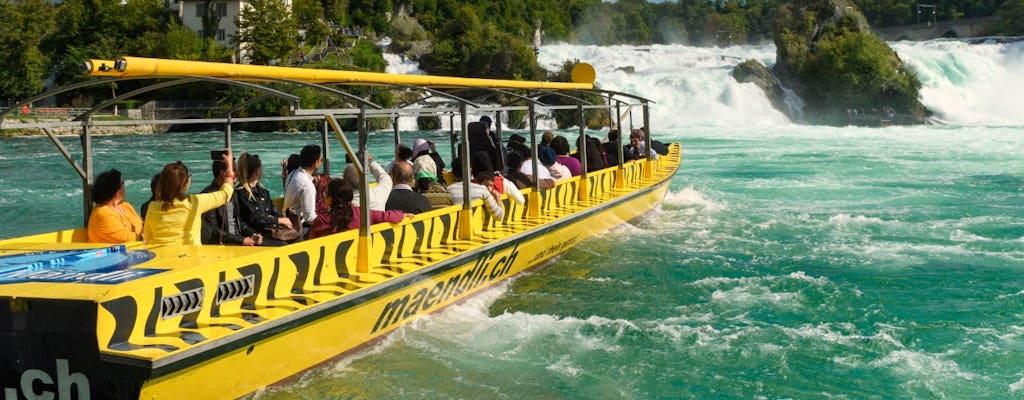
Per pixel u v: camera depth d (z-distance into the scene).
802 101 70.38
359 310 6.95
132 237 6.98
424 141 11.89
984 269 11.11
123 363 5.02
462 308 8.81
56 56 72.19
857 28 73.69
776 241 13.16
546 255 10.95
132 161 31.62
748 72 68.56
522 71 77.00
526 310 8.98
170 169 6.65
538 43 121.31
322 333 6.59
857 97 67.62
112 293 5.07
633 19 164.50
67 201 20.69
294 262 6.61
